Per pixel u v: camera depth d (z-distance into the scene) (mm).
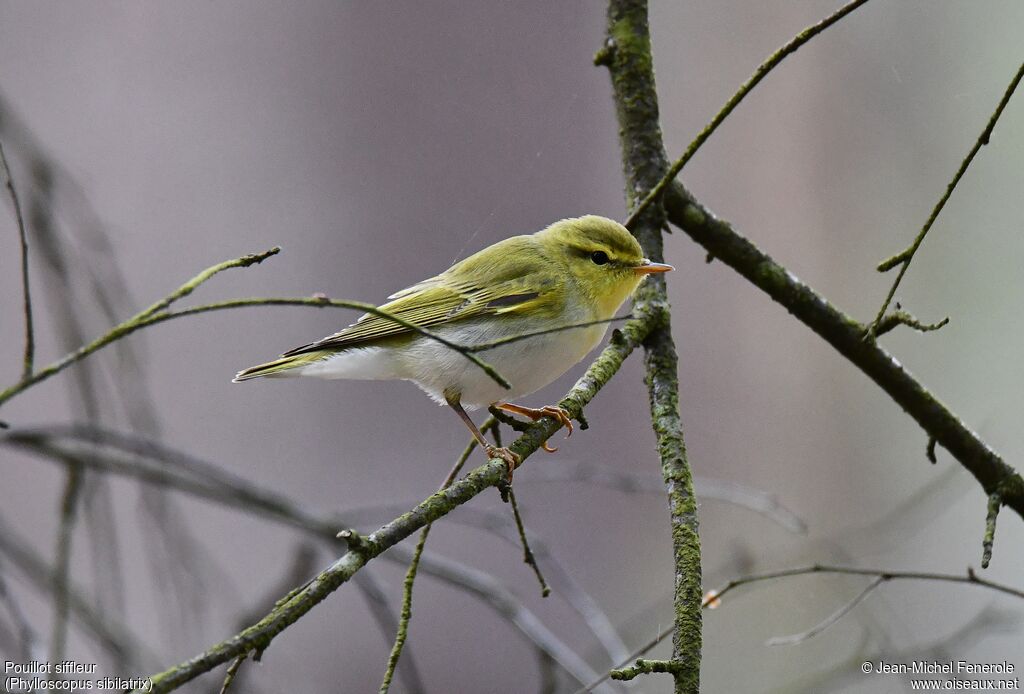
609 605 13391
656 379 6453
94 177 13789
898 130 16297
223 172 14117
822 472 15320
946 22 16297
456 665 12438
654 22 16438
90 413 7238
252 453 13203
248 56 14398
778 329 15695
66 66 14070
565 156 14422
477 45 14516
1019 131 15586
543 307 7793
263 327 13641
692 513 5535
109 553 7223
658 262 7387
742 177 16406
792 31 16391
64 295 7387
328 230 14016
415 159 14258
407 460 13320
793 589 12609
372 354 7941
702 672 12305
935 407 6695
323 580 4168
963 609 12648
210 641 7988
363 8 14516
